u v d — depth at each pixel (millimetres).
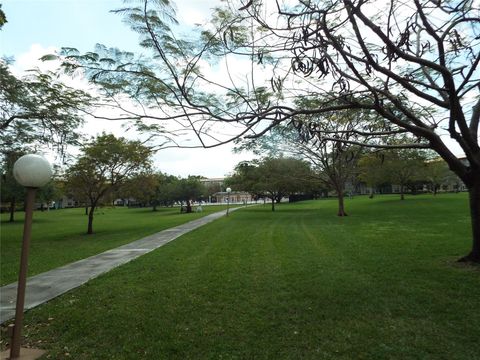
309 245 12266
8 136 15016
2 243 17406
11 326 5199
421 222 18266
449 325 5000
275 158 33531
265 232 16812
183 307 6152
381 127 9891
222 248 12352
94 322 5586
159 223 26875
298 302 6184
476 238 8539
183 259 10539
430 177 52500
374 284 7035
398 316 5395
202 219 28344
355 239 13258
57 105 12531
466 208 25375
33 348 4750
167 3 4188
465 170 8336
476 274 7488
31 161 4496
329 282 7277
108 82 5078
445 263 8656
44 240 18578
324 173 28938
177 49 4785
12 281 8602
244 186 40719
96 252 13070
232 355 4395
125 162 21281
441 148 7699
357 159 24812
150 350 4605
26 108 13578
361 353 4309
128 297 6828
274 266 9023
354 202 44562
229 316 5668
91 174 21297
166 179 57094
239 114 5020
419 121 7383
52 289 7715
